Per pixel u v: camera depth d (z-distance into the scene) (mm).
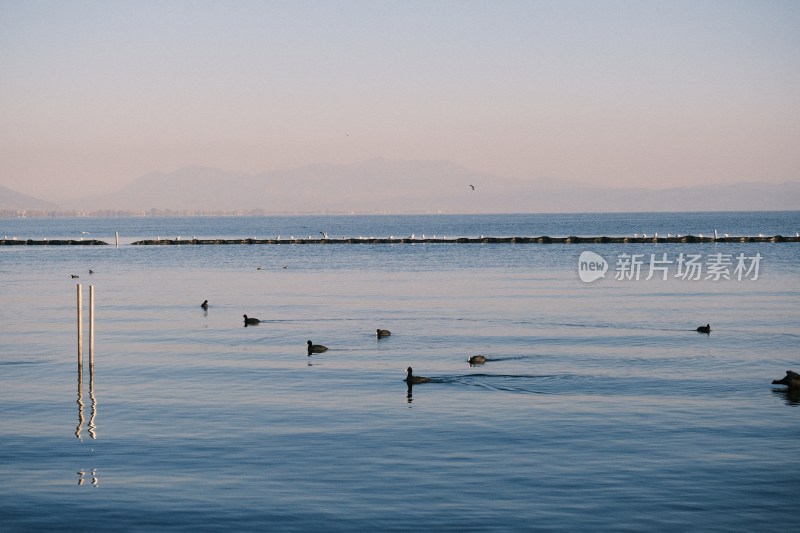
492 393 34781
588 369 39938
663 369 39906
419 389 35625
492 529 20656
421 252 148000
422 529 20672
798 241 160875
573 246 158875
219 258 138250
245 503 22359
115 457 26219
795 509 21828
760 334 50812
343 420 30359
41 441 27969
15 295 78375
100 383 37281
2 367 41250
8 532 20688
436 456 26016
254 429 29219
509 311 63219
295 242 186000
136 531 20734
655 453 26250
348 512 21703
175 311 64938
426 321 57812
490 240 176125
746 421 30031
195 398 34094
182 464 25453
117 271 110812
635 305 66812
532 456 25984
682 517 21312
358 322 57531
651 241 166875
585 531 20516
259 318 60031
